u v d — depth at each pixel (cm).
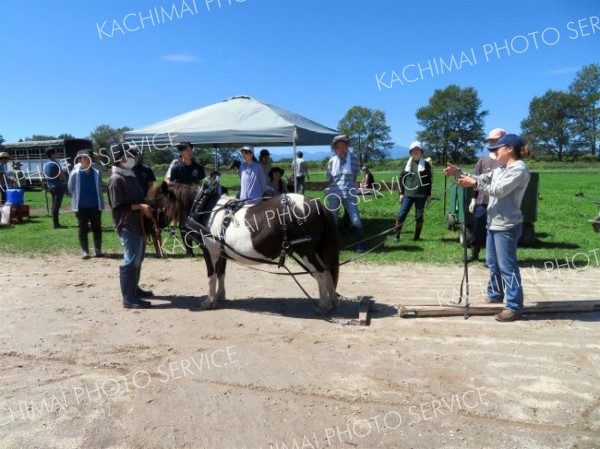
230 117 1011
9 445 321
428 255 850
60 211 1747
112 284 719
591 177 3384
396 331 503
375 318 545
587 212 1349
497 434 321
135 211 582
